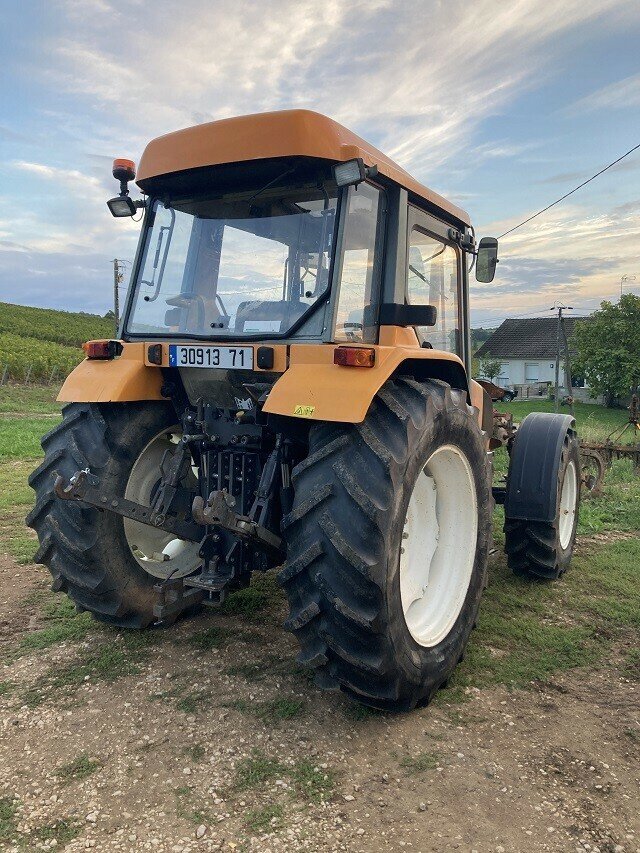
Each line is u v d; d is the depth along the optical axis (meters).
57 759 2.60
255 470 3.32
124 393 3.32
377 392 2.89
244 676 3.27
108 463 3.35
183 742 2.71
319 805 2.36
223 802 2.36
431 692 3.03
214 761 2.59
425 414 2.88
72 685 3.17
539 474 4.47
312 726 2.85
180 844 2.16
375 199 3.21
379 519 2.56
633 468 9.37
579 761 2.63
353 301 3.06
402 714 2.96
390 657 2.66
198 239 3.34
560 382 50.31
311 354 2.91
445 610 3.29
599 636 3.79
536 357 51.62
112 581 3.40
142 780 2.47
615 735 2.81
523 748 2.71
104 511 3.36
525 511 4.46
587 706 3.05
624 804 2.37
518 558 4.68
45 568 4.86
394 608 2.68
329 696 3.09
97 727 2.82
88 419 3.44
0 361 31.89
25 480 8.23
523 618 4.02
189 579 3.24
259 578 4.64
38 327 65.50
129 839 2.18
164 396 3.53
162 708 2.97
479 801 2.38
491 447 5.52
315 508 2.65
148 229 3.51
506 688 3.22
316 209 3.00
